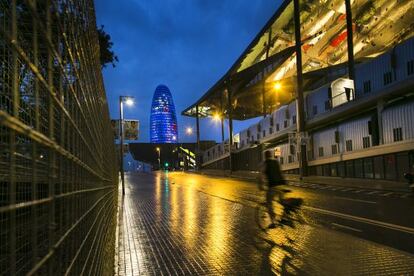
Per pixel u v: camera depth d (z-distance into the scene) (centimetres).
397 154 3281
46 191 209
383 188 2728
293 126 5238
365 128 3722
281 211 1077
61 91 212
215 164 10081
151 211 1730
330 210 1579
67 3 236
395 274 654
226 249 880
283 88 8769
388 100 3538
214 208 1777
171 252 865
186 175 7781
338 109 4150
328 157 4362
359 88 3972
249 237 1015
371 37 8331
